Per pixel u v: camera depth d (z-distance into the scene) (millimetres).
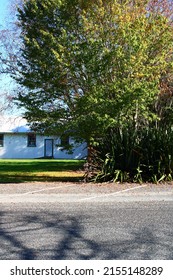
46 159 27703
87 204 7551
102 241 4746
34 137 29984
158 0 13617
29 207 7234
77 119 9914
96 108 9680
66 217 6246
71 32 10250
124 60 9664
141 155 10648
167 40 10547
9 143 29938
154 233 5129
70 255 4184
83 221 5922
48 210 6898
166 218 6121
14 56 14172
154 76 10633
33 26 10758
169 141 10648
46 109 10570
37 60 9969
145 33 10344
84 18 9734
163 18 10656
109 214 6484
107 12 10375
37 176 13414
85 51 9547
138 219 6047
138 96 9484
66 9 10344
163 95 12758
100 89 9625
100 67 9625
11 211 6812
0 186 9719
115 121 9773
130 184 10031
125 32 9766
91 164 10938
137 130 11375
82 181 10773
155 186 9633
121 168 10750
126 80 9523
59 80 10000
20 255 4199
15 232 5250
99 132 10422
